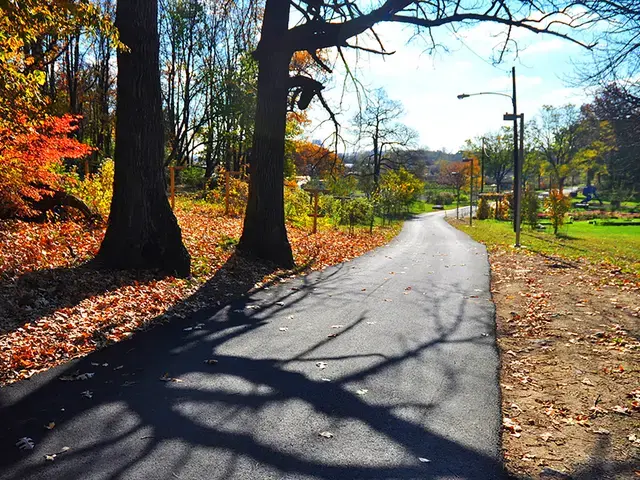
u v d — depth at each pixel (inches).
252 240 481.7
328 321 289.1
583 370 214.2
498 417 164.9
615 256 682.2
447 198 3666.3
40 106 357.1
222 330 262.2
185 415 160.1
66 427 150.2
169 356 218.2
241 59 1382.9
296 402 172.7
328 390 184.4
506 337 268.8
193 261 414.0
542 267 557.6
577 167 3083.2
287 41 457.4
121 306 283.1
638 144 797.2
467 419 163.0
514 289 411.8
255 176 480.1
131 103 352.8
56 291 287.3
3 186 367.9
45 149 366.6
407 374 203.9
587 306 338.0
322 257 594.9
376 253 724.7
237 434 148.2
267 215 478.9
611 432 157.2
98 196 566.6
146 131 358.0
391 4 435.2
